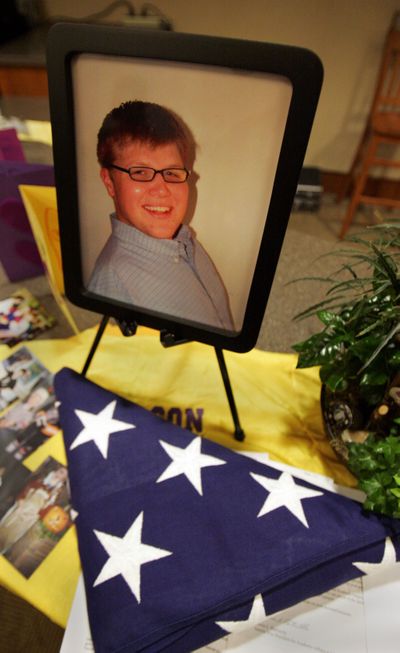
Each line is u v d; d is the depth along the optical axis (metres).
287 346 1.11
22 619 0.73
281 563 0.56
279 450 0.77
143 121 0.48
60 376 0.80
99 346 0.94
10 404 0.83
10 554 0.63
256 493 0.63
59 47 0.45
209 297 0.60
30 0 1.84
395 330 0.50
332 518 0.60
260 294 0.55
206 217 0.53
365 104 2.00
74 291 0.66
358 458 0.60
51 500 0.69
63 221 0.58
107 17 1.95
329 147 2.18
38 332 1.02
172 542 0.58
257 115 0.44
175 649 0.52
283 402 0.84
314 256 1.56
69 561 0.62
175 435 0.71
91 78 0.47
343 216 2.02
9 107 1.54
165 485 0.64
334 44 1.86
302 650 0.55
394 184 2.23
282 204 0.47
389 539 0.59
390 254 0.58
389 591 0.60
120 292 0.65
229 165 0.48
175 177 0.51
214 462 0.67
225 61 0.41
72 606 0.57
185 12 1.90
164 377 0.88
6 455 0.74
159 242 0.57
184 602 0.53
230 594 0.53
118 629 0.51
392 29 1.70
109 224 0.58
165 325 0.65
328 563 0.57
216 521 0.60
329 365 0.65
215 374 0.89
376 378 0.58
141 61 0.44
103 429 0.71
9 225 1.07
